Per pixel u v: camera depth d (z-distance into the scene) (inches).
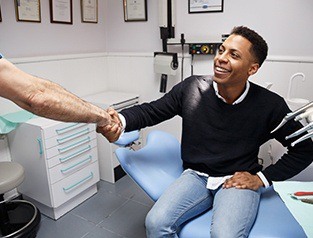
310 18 72.1
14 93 20.5
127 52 103.3
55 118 24.0
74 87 96.2
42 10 83.8
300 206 35.1
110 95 101.5
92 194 88.5
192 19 88.3
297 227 42.8
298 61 75.2
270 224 43.9
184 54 91.5
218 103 53.5
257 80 82.0
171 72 90.3
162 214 45.7
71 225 74.9
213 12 84.3
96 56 102.8
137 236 70.4
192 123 55.6
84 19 96.8
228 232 40.4
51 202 74.7
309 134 27.1
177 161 64.2
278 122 51.0
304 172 58.2
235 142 52.8
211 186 52.0
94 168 86.0
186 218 48.1
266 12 77.0
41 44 85.2
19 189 81.7
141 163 59.5
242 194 46.9
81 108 26.2
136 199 86.4
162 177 58.4
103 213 79.8
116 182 96.1
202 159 54.2
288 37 75.8
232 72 49.1
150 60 98.4
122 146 62.3
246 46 48.6
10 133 77.6
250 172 53.0
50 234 71.7
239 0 79.8
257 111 51.6
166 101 59.2
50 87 23.0
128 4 98.0
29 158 75.5
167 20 89.4
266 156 74.4
